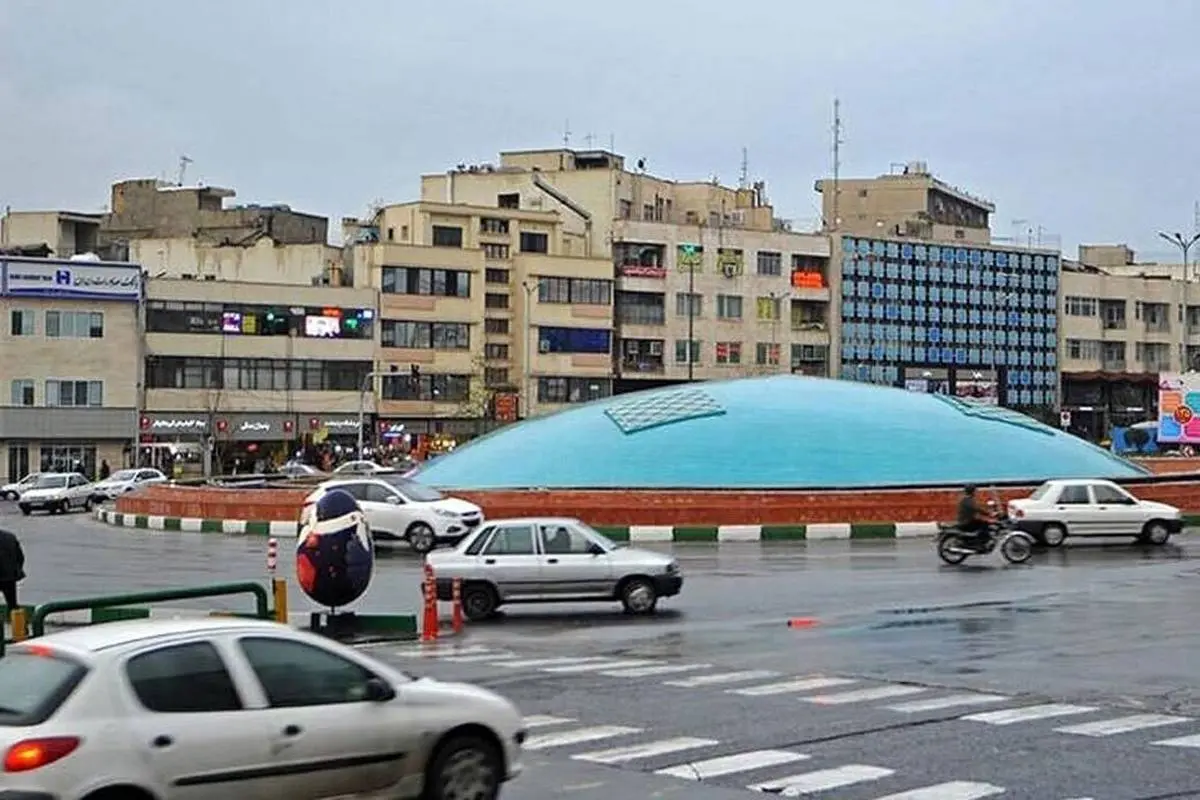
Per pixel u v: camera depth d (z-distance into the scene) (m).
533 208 135.00
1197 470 84.62
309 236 137.25
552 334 127.62
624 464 62.97
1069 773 17.12
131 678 13.04
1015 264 147.12
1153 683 23.69
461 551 34.16
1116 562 46.00
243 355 114.75
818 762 17.84
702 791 16.38
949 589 38.47
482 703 14.98
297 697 13.84
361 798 14.02
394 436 120.19
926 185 156.38
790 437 63.84
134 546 56.31
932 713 21.06
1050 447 66.06
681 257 133.25
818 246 138.88
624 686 23.80
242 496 64.94
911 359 141.62
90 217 127.06
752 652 27.75
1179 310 156.88
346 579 30.61
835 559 48.09
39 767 12.32
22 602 36.25
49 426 106.69
